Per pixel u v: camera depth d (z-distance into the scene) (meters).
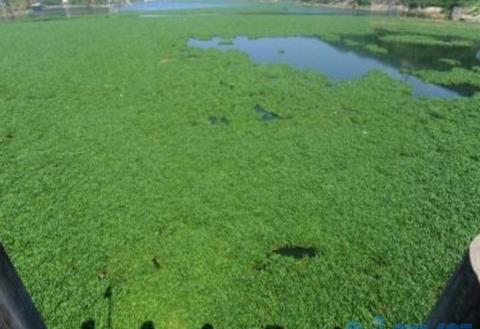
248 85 19.11
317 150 12.18
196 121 14.49
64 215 8.77
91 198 9.45
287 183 10.27
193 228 8.49
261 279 7.17
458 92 19.08
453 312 2.91
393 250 7.84
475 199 9.50
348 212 9.04
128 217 8.76
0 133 13.16
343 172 10.84
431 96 18.27
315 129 13.90
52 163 11.18
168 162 11.30
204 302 6.65
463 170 10.94
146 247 7.89
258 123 14.38
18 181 10.15
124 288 6.90
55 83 19.27
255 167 11.11
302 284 7.06
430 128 14.00
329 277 7.20
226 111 15.59
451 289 3.04
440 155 11.88
